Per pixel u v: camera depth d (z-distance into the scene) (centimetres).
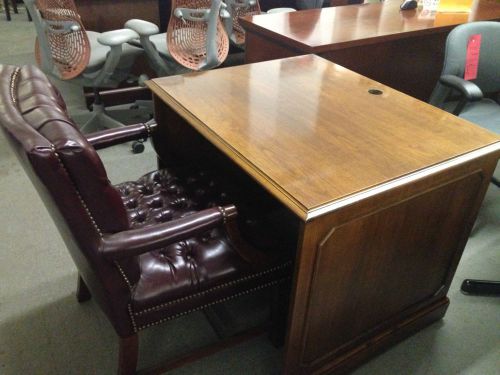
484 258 174
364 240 101
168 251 112
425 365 133
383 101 133
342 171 96
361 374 130
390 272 116
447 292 148
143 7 275
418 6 257
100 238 87
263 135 110
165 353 135
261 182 93
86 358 132
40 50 214
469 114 189
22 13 509
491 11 254
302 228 87
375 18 231
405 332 138
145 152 241
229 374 129
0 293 152
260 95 134
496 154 112
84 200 80
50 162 73
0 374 127
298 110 125
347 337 123
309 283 98
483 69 196
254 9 269
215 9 211
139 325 103
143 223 126
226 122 116
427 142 110
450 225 121
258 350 136
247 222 126
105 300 97
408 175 96
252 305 152
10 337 138
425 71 240
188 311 108
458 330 145
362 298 116
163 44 240
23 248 171
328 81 147
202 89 138
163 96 133
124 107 286
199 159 156
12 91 93
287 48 194
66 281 158
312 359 118
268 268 112
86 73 217
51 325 142
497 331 145
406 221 106
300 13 236
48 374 128
